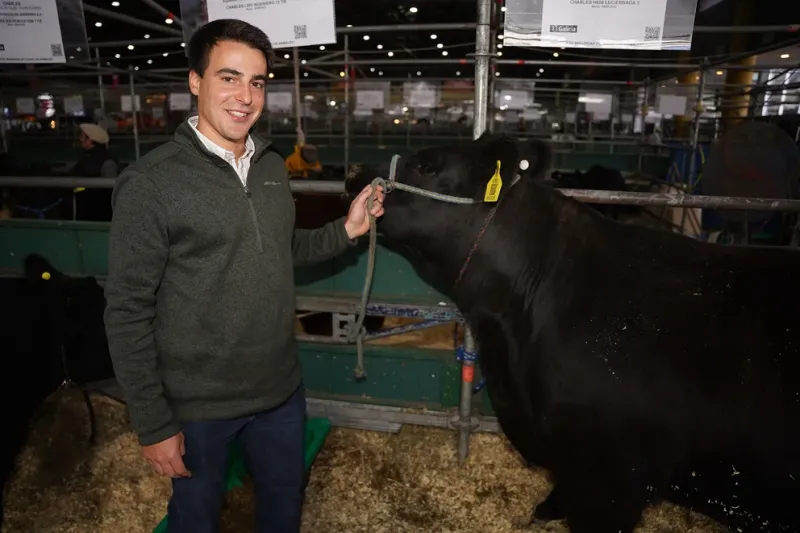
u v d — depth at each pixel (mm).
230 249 1419
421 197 1893
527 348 1832
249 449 1696
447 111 11742
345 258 2768
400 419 2871
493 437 2881
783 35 6289
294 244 1939
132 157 10758
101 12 3389
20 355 2375
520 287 1865
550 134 10102
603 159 9461
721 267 1706
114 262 1306
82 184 2684
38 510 2465
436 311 2662
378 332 2773
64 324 2496
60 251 3066
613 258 1794
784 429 1481
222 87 1385
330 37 2182
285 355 1614
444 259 1972
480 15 2107
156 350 1442
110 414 3113
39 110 10750
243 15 2229
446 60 5535
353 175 2047
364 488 2547
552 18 1983
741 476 1570
